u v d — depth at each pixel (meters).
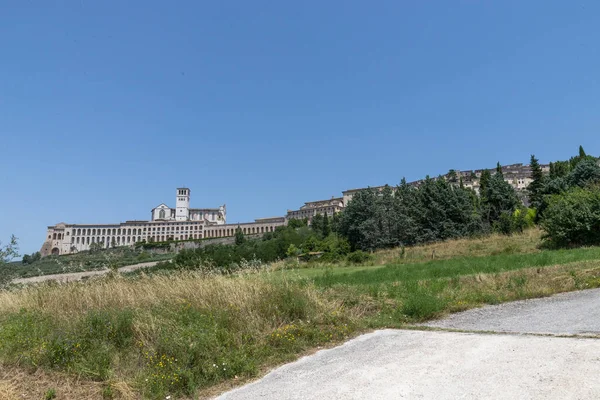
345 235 64.50
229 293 10.19
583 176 52.91
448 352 6.71
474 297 12.89
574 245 30.17
